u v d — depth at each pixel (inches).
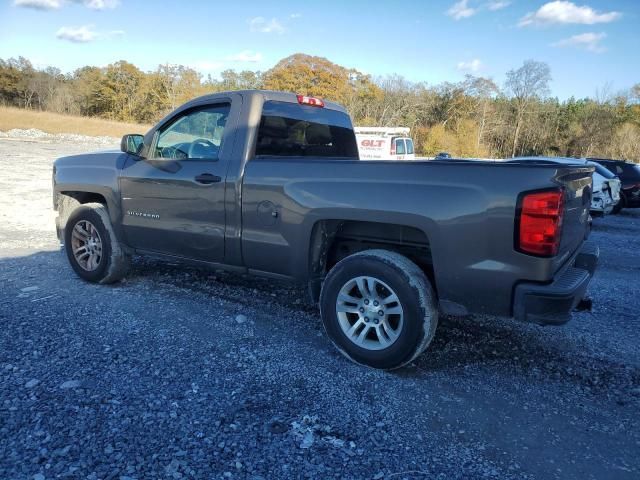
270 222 157.9
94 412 115.2
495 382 140.9
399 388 134.6
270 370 140.8
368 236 154.6
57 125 1907.0
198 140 178.7
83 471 95.5
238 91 172.1
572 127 2488.9
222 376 135.8
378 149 955.3
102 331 161.3
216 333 165.0
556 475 102.5
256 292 208.8
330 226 155.4
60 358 141.0
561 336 176.4
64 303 186.4
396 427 116.5
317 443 108.8
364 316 144.6
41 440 104.0
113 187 197.9
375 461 104.1
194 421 114.0
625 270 295.9
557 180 121.3
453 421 120.3
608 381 144.3
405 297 135.7
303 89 2150.6
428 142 2314.2
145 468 97.5
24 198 459.5
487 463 105.2
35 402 117.9
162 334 161.5
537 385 140.3
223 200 166.7
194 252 179.9
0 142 1200.8
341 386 133.9
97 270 207.3
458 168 130.0
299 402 124.6
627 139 1980.8
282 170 155.6
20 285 206.7
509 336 174.1
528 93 2536.9
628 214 646.5
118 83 2869.1
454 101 2568.9
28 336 154.5
